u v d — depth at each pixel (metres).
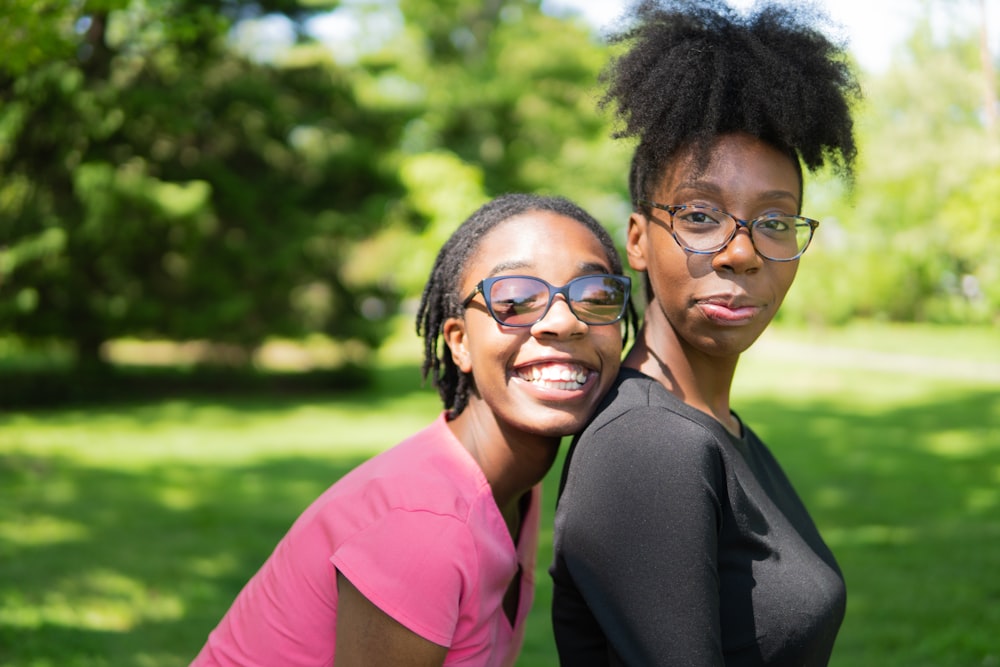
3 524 7.19
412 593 1.50
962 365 22.92
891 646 4.68
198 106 16.92
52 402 16.02
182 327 17.41
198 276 17.28
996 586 5.59
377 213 18.30
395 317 19.33
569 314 1.63
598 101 1.74
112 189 15.04
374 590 1.50
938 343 27.72
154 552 6.58
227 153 18.06
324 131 18.58
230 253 17.44
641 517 1.40
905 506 8.09
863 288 27.86
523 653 4.55
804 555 1.54
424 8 27.06
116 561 6.29
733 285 1.56
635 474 1.42
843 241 25.17
